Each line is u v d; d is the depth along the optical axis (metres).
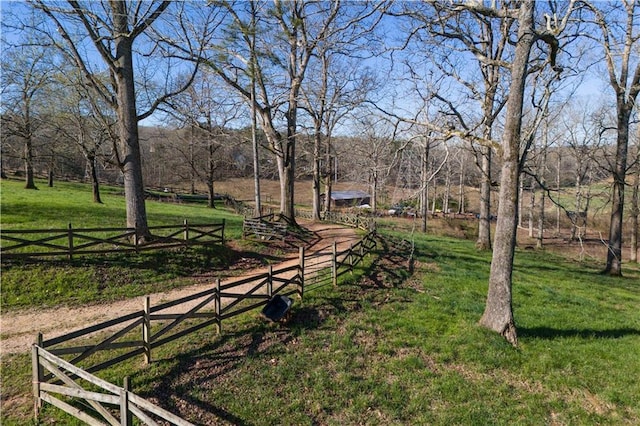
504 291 10.21
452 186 64.50
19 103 29.67
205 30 18.73
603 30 18.48
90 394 5.78
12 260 12.46
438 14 10.54
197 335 9.30
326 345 9.37
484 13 9.97
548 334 10.77
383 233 27.31
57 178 57.78
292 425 6.76
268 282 10.78
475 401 7.65
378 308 11.80
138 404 5.20
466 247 25.61
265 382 7.79
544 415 7.39
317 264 16.52
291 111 24.47
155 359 8.16
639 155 22.08
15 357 8.25
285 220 25.59
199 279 14.54
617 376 8.70
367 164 37.78
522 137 10.34
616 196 20.84
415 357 9.07
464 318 11.21
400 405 7.45
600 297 15.45
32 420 6.40
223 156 45.88
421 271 16.50
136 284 13.18
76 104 25.73
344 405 7.37
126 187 15.48
